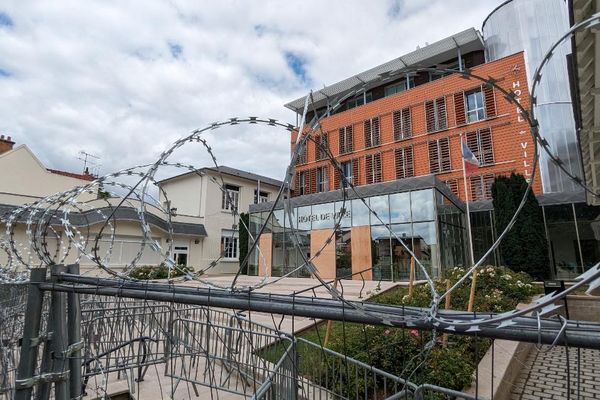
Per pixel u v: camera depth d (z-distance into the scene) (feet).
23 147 64.18
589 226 55.77
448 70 4.50
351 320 4.66
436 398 11.59
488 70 73.77
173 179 95.45
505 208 55.67
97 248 8.57
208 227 87.45
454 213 62.44
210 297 5.86
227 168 93.81
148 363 15.75
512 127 68.69
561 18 74.54
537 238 52.65
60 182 68.44
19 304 11.57
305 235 62.54
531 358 18.52
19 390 7.09
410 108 86.38
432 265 49.21
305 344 13.01
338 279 7.22
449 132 78.38
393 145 87.86
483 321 3.63
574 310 27.30
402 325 4.27
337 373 12.79
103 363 16.51
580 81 19.13
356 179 92.89
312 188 86.43
